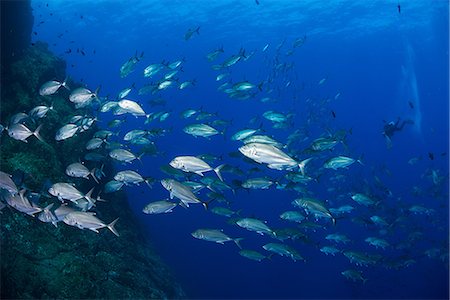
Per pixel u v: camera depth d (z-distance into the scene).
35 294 6.88
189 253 21.91
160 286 11.97
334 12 37.47
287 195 33.69
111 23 40.34
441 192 16.78
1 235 7.37
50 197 7.91
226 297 17.75
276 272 20.56
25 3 13.64
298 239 10.15
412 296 18.03
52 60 14.38
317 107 22.41
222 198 9.35
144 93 12.75
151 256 14.02
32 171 8.83
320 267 21.16
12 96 11.41
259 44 49.62
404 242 13.35
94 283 7.98
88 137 12.12
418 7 35.66
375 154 72.12
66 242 8.88
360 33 45.75
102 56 55.69
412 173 54.06
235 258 21.73
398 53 58.62
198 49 52.44
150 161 42.50
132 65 11.80
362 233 25.12
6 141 9.21
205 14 37.97
